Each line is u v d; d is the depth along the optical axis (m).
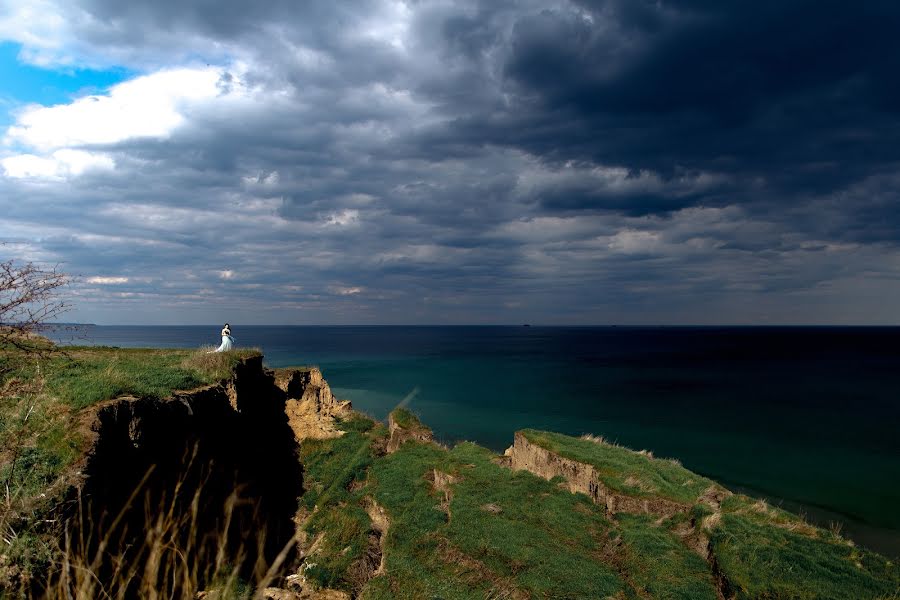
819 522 23.53
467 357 112.62
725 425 43.19
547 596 10.92
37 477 8.64
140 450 12.66
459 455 22.45
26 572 6.31
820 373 83.44
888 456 34.03
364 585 12.43
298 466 24.12
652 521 14.16
